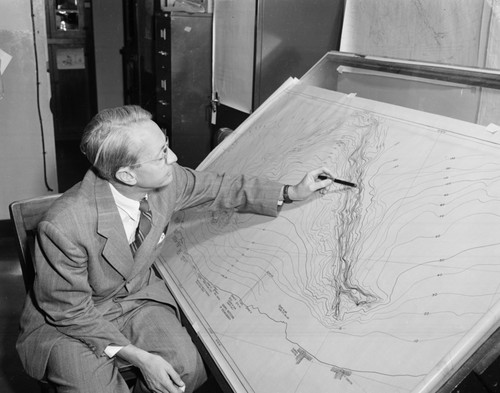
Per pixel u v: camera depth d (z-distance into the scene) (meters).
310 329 1.18
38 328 1.45
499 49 1.76
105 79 5.46
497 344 0.94
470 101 1.75
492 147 1.20
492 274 1.00
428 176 1.25
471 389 0.93
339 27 2.68
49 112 3.38
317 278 1.27
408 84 1.91
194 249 1.68
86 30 5.23
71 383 1.37
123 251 1.44
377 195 1.31
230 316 1.37
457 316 0.99
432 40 2.03
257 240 1.51
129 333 1.55
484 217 1.09
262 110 2.04
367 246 1.23
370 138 1.48
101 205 1.41
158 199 1.53
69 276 1.35
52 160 3.47
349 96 1.70
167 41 3.24
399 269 1.13
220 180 1.63
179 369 1.47
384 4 2.25
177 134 3.35
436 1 1.99
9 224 3.46
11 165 3.40
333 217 1.37
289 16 2.60
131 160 1.33
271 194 1.52
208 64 3.29
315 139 1.66
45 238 1.35
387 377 0.99
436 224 1.15
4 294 2.80
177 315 1.59
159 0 3.39
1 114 3.29
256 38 2.58
